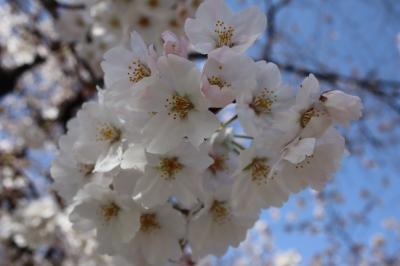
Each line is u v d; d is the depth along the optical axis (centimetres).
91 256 56
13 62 84
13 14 79
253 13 24
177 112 22
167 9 48
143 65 23
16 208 69
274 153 23
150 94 21
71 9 63
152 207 24
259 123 22
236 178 24
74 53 69
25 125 83
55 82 94
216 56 21
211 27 24
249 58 21
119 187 23
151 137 21
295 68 73
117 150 24
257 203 24
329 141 22
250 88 21
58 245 63
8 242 68
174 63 21
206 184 25
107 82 23
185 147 23
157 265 25
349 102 22
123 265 27
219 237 26
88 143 25
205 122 21
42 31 81
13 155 79
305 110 22
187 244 27
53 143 85
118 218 25
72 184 26
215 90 21
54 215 59
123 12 49
